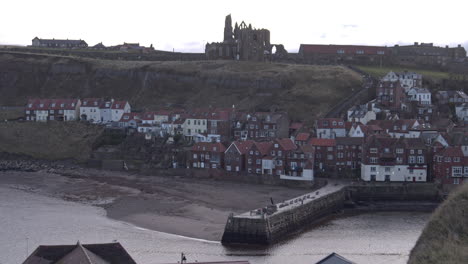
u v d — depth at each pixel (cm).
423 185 14338
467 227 7606
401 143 15088
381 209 13638
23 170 18500
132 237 10656
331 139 16338
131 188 15425
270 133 18500
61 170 18462
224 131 18950
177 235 10919
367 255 9675
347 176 15788
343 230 11531
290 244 10462
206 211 12750
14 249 9612
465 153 14712
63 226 11306
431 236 7744
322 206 12738
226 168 16762
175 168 17438
